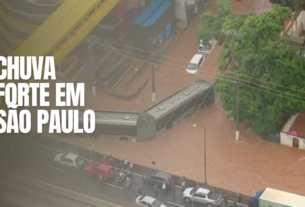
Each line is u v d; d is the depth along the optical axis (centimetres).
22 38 16100
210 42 15688
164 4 16538
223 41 14712
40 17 15900
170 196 12850
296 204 11919
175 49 16438
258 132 14050
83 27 15038
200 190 12662
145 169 13412
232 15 14188
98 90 15388
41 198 12862
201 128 14375
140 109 14912
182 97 14525
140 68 15888
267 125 13750
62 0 15812
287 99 13425
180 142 14100
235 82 13525
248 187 13050
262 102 13575
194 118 14638
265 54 13300
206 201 12544
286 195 12119
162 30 16375
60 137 14288
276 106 13488
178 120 14512
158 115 14100
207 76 15612
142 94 15300
